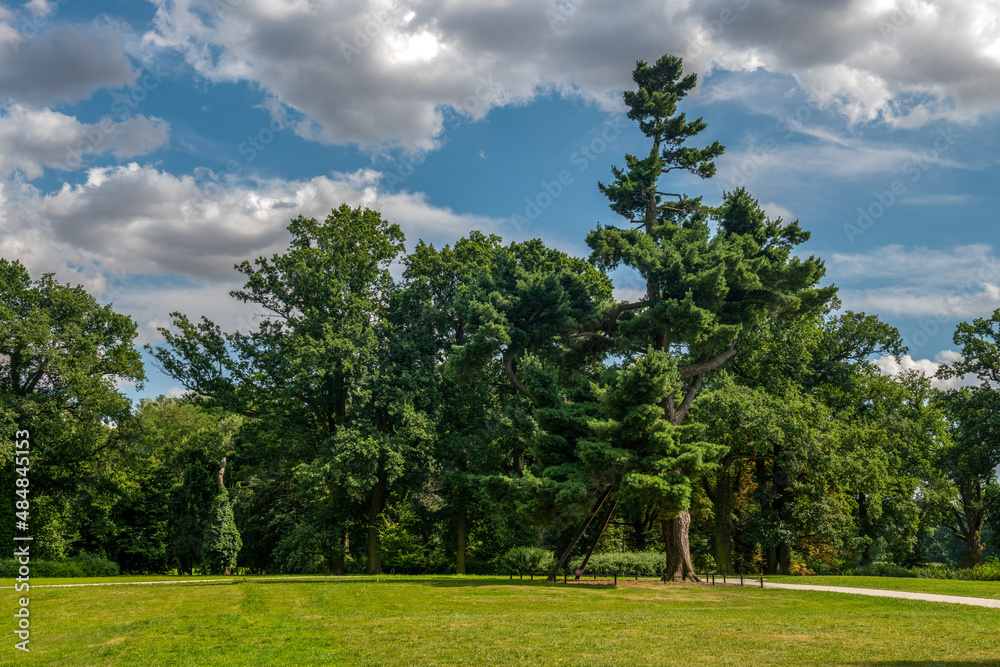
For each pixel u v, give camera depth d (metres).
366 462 39.91
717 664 11.28
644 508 45.41
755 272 34.16
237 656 12.58
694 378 36.31
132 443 46.97
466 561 46.38
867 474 39.00
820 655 11.90
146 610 19.23
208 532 48.62
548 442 30.75
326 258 46.66
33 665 12.10
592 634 14.55
